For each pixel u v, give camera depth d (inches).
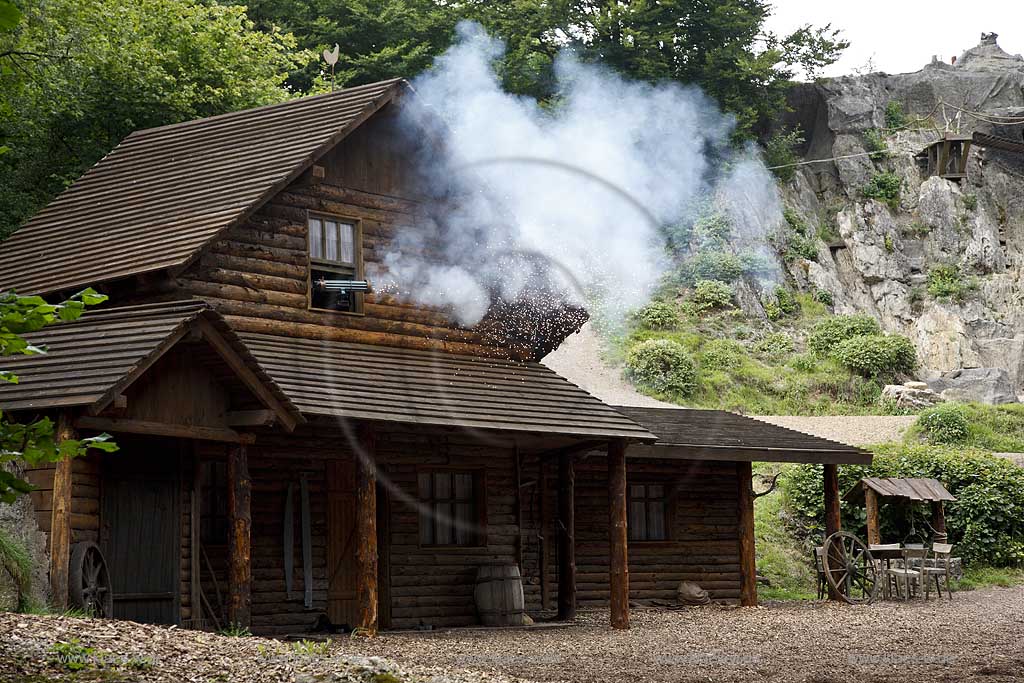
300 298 711.7
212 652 426.0
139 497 605.0
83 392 526.3
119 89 1081.4
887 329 2102.6
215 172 738.2
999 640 651.5
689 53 2101.4
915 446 1230.3
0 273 726.5
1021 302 2160.4
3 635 399.5
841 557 949.2
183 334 563.2
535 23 1989.4
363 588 653.9
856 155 2306.8
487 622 770.8
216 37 1216.2
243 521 596.1
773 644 636.7
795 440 954.1
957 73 2496.3
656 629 727.1
